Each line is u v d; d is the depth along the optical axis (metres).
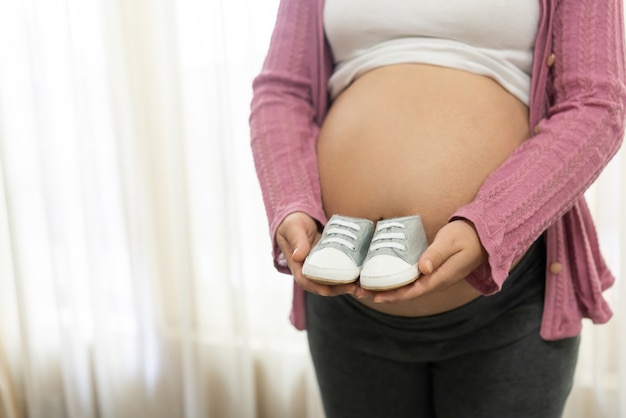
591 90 0.74
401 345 0.88
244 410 1.69
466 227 0.68
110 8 1.58
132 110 1.63
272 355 1.68
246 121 1.57
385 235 0.70
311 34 0.92
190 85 1.60
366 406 0.95
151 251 1.71
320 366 0.97
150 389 1.79
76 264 1.77
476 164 0.80
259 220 1.61
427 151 0.80
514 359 0.85
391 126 0.83
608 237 1.35
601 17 0.75
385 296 0.66
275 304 1.65
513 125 0.82
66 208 1.74
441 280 0.66
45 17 1.63
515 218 0.70
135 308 1.72
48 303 1.83
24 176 1.75
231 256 1.60
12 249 1.73
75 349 1.78
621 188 1.31
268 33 1.52
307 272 0.68
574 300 0.87
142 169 1.66
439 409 0.93
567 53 0.77
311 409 1.65
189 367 1.71
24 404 1.90
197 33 1.55
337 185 0.86
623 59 0.76
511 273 0.84
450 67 0.84
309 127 0.93
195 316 1.70
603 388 1.42
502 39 0.83
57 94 1.67
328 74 0.96
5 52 1.68
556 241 0.85
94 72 1.65
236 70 1.54
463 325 0.85
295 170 0.85
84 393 1.81
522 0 0.81
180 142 1.58
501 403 0.87
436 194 0.79
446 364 0.90
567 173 0.72
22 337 1.78
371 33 0.87
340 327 0.92
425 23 0.84
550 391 0.87
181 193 1.61
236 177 1.59
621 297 1.34
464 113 0.81
